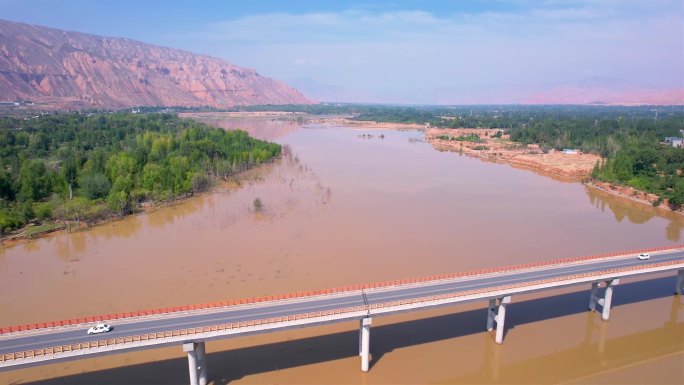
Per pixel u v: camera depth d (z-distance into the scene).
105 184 130.88
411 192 147.75
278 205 129.75
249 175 171.75
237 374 56.47
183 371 56.84
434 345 63.16
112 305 72.19
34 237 105.38
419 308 58.72
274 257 91.19
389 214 121.50
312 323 54.78
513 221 118.06
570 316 71.25
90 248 97.88
